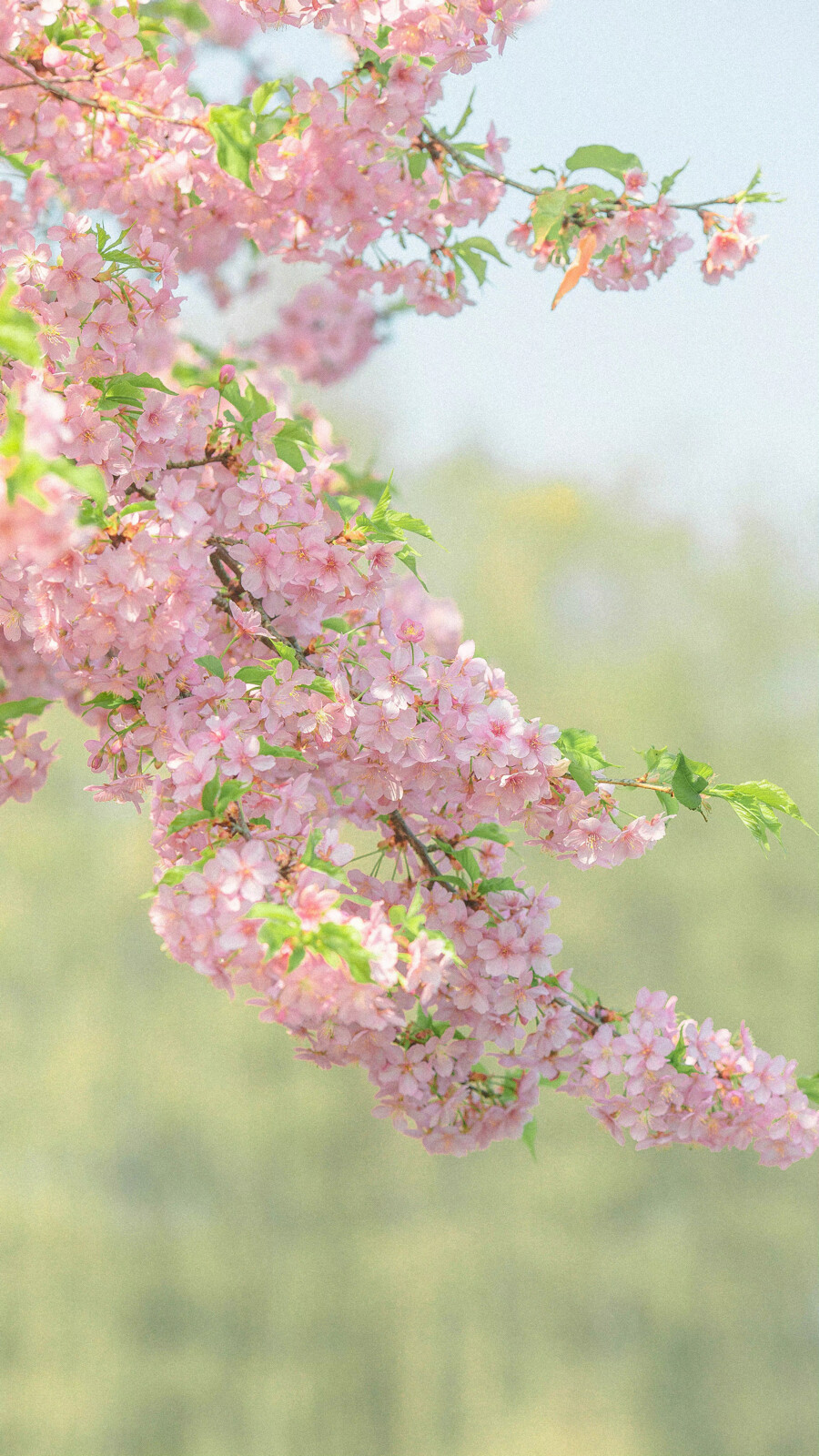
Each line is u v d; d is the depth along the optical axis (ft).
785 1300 61.41
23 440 4.34
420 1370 58.44
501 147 8.60
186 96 7.51
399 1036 7.41
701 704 73.61
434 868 7.54
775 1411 59.11
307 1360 58.49
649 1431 57.88
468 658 7.10
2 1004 64.08
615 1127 7.56
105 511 6.50
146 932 65.72
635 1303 60.13
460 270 9.60
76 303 6.86
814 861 68.90
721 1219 62.08
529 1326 60.03
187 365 10.53
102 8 7.27
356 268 9.55
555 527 77.10
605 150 8.55
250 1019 63.67
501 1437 57.41
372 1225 61.98
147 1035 63.82
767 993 67.41
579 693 74.02
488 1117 7.72
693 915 68.18
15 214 8.05
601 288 9.05
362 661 7.19
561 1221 61.41
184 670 6.86
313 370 14.46
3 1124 61.82
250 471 7.29
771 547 76.79
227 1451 56.13
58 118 7.39
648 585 77.05
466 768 7.16
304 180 8.14
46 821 65.87
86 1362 56.85
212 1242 60.13
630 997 67.31
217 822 6.34
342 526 7.39
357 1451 57.26
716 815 69.00
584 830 7.23
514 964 7.31
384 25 7.57
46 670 8.23
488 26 7.52
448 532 77.66
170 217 8.23
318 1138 61.87
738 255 8.79
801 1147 7.36
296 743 7.12
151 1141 62.44
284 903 5.81
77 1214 59.98
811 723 73.10
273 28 7.57
